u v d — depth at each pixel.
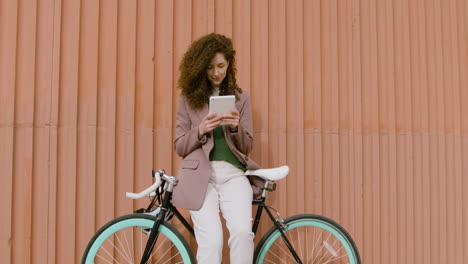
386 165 2.70
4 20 2.25
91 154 2.29
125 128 2.36
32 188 2.22
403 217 2.70
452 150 2.85
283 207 2.50
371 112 2.70
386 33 2.77
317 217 2.13
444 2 2.91
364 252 2.61
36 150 2.24
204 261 1.78
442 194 2.79
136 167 2.36
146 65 2.41
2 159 2.19
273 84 2.56
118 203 2.32
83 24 2.34
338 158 2.61
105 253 2.29
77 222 2.27
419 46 2.83
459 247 2.80
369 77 2.71
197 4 2.49
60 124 2.28
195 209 1.87
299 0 2.63
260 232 2.46
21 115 2.23
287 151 2.55
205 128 1.85
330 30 2.67
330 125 2.62
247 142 1.98
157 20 2.44
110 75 2.35
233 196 1.91
